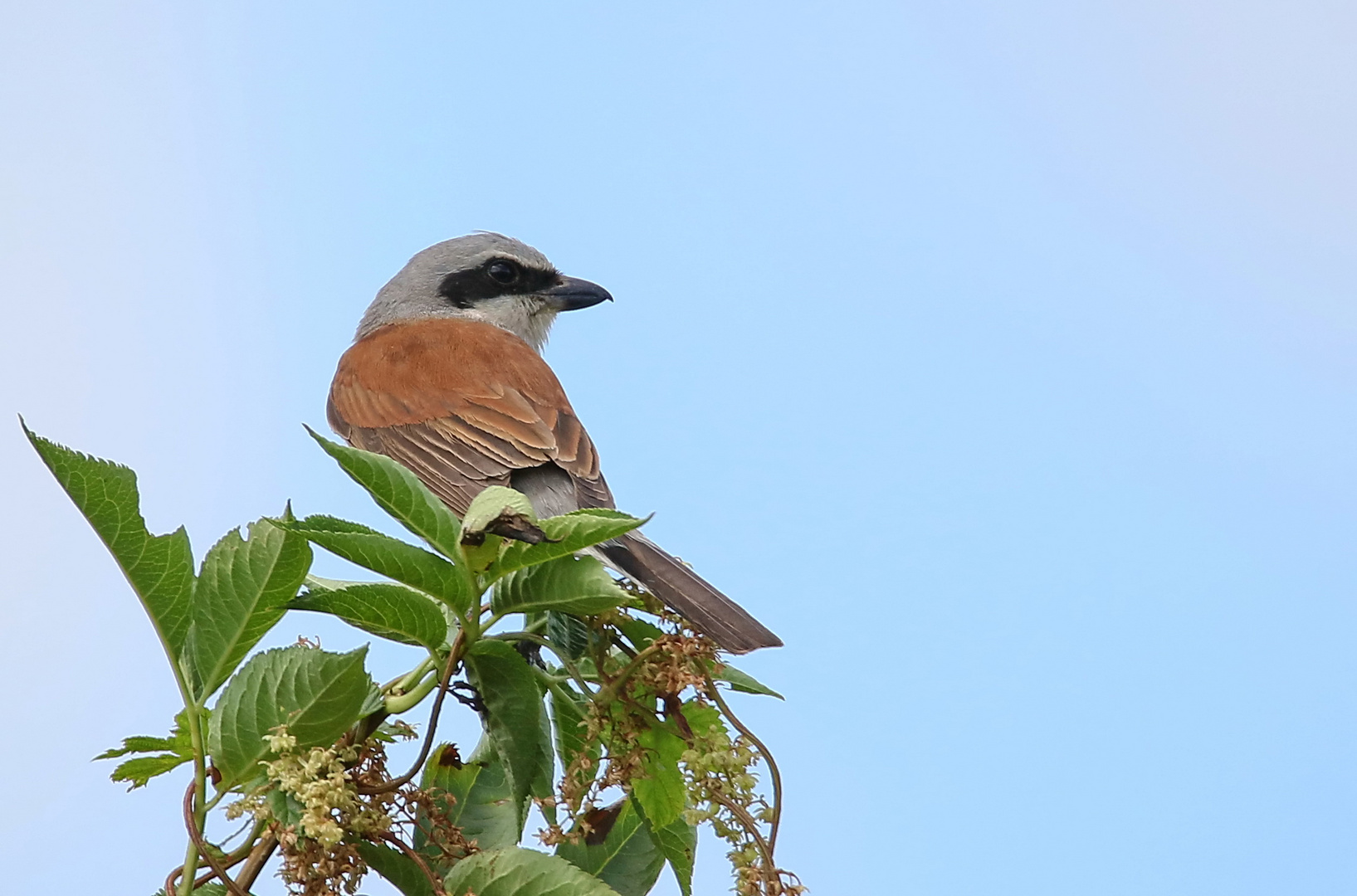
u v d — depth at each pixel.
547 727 4.78
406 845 4.49
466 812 5.19
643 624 5.11
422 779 5.22
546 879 4.47
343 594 4.58
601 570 4.58
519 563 4.59
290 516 4.50
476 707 4.82
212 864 4.29
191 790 4.39
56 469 4.34
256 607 4.59
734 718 4.74
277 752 4.33
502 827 5.16
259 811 4.27
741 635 5.47
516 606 4.67
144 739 4.59
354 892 4.39
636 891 5.38
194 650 4.60
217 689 4.61
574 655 5.18
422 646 4.77
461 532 4.20
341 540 4.48
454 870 4.50
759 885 4.45
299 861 4.26
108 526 4.44
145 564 4.51
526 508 4.18
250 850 4.49
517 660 4.74
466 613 4.64
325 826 4.16
